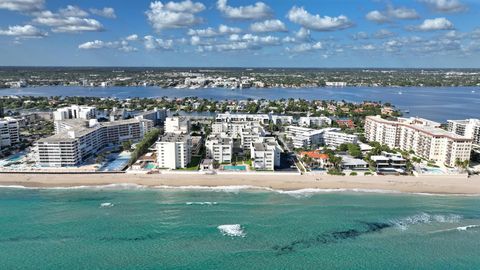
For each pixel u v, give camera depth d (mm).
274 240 161875
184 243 158625
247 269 140750
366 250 154375
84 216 182875
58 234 165250
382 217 184250
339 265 144125
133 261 145250
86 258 147125
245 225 174875
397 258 148750
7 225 173375
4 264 143250
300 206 197250
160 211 189625
